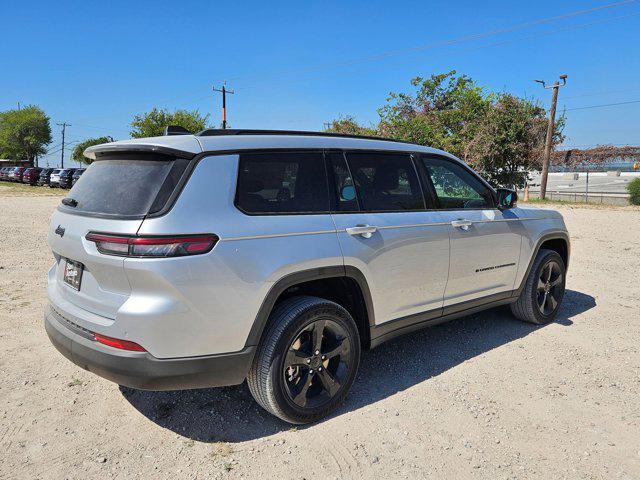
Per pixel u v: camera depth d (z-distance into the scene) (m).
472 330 4.96
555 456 2.90
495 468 2.78
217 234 2.74
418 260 3.78
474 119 26.44
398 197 3.81
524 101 25.86
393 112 28.20
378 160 3.76
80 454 2.85
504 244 4.54
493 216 4.44
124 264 2.60
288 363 3.03
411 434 3.11
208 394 3.59
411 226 3.73
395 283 3.64
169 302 2.61
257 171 3.05
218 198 2.83
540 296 5.12
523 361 4.21
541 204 23.00
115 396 3.53
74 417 3.24
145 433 3.08
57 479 2.64
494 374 3.96
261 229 2.93
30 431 3.07
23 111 73.88
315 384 3.30
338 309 3.25
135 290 2.64
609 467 2.80
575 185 45.00
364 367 4.08
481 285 4.40
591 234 11.91
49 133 75.25
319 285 3.44
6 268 7.30
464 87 28.34
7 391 3.55
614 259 8.73
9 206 19.20
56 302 3.15
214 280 2.71
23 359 4.09
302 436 3.07
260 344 2.98
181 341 2.67
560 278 5.25
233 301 2.79
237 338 2.84
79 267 2.97
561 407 3.46
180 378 2.72
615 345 4.59
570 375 3.96
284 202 3.13
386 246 3.53
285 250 2.99
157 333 2.61
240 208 2.91
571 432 3.15
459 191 4.38
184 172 2.77
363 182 3.61
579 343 4.63
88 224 2.83
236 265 2.79
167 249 2.59
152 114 40.69
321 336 3.19
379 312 3.58
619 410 3.42
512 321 5.24
